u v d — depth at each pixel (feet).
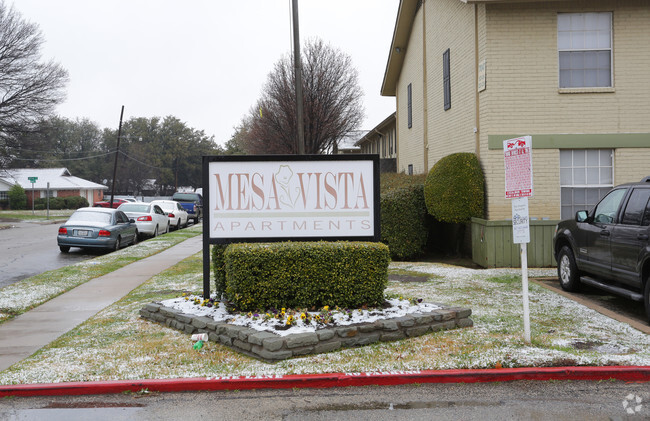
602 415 16.11
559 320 26.30
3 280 45.01
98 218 65.82
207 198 26.66
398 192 48.96
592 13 43.57
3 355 23.21
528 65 43.45
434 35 60.39
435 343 22.56
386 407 16.92
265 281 24.48
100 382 18.67
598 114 43.32
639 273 25.72
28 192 213.05
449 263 48.32
